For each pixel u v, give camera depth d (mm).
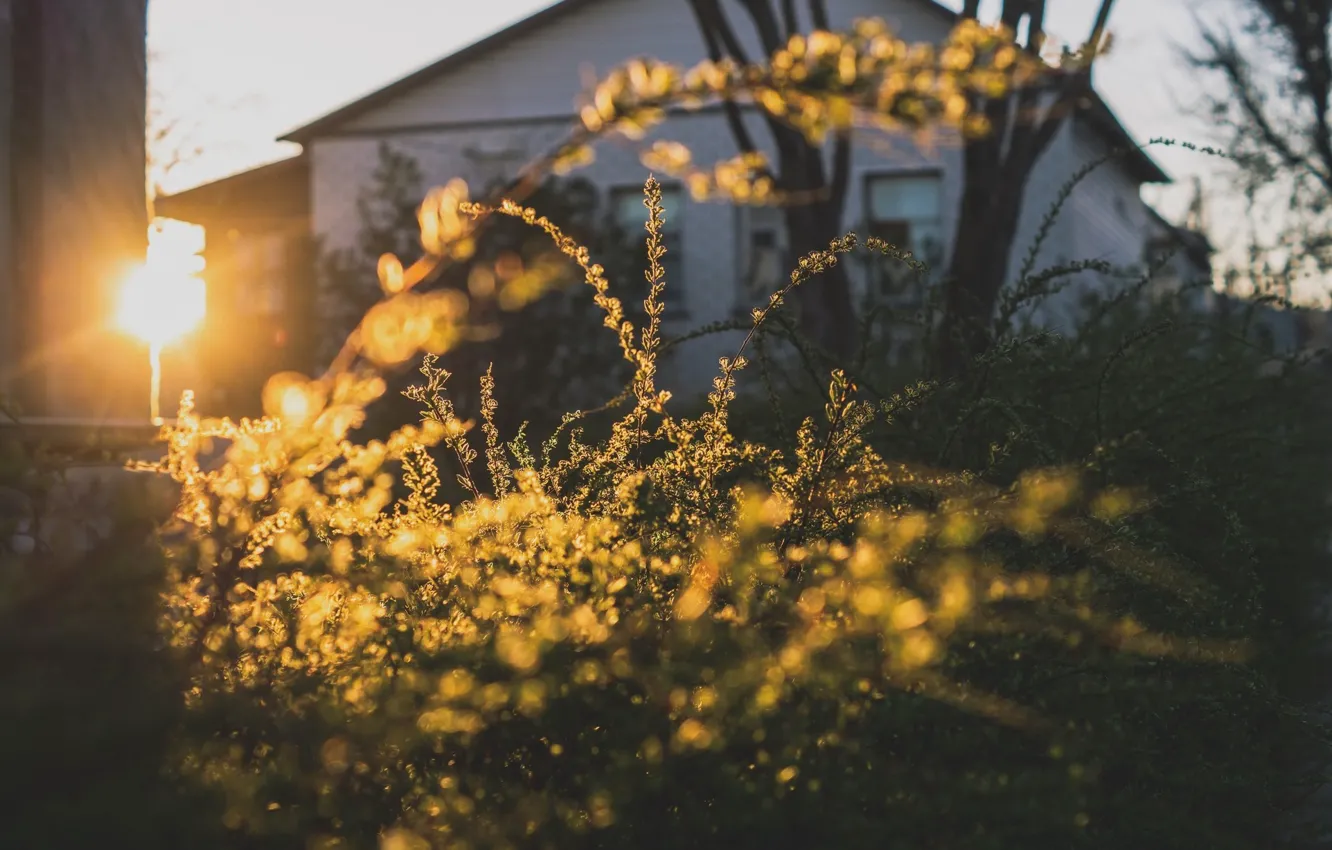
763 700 1947
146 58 3840
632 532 2564
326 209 23156
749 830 1969
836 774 2004
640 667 2037
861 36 3207
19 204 3416
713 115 21203
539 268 2631
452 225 2334
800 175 10812
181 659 1773
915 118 3330
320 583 2289
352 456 2469
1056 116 9359
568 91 22672
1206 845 2654
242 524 2115
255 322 14383
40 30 3475
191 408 2322
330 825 1824
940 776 2074
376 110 23094
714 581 2326
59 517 1810
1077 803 2117
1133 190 25984
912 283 13617
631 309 18828
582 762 1979
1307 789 3609
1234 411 5227
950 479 2771
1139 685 2439
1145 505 3086
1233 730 2904
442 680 1884
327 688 1933
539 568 2424
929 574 2389
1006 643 2295
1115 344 6441
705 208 21547
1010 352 3244
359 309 19531
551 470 3006
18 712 1357
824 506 2697
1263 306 5930
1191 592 2889
